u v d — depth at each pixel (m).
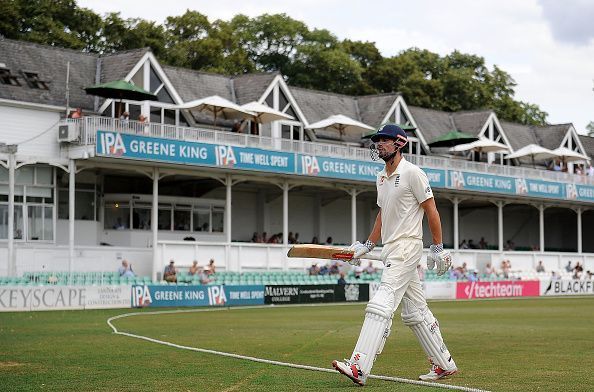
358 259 9.78
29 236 35.81
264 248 41.38
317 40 73.31
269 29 72.62
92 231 39.22
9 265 33.69
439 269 9.41
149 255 37.84
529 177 52.84
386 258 9.38
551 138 63.16
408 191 9.34
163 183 43.91
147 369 10.71
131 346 13.93
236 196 47.69
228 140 39.25
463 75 76.06
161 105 40.12
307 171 41.50
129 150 35.16
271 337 16.30
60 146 35.97
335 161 42.69
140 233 40.84
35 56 38.50
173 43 63.88
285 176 42.00
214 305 32.25
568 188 55.19
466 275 46.59
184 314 25.84
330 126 44.88
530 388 9.06
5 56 37.44
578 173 61.47
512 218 63.69
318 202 51.31
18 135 35.34
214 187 45.94
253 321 22.06
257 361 11.47
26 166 35.81
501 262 51.69
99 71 40.28
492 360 12.02
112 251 36.75
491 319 23.41
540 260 54.22
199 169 39.09
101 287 28.98
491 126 56.53
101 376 10.09
